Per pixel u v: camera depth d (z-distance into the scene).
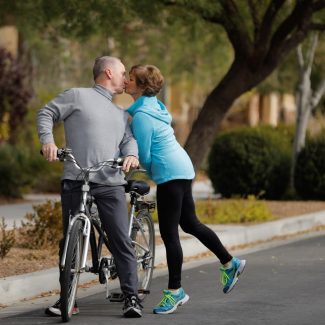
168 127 18.92
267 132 47.50
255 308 18.97
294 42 36.03
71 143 17.97
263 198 46.97
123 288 18.05
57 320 17.84
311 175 45.78
